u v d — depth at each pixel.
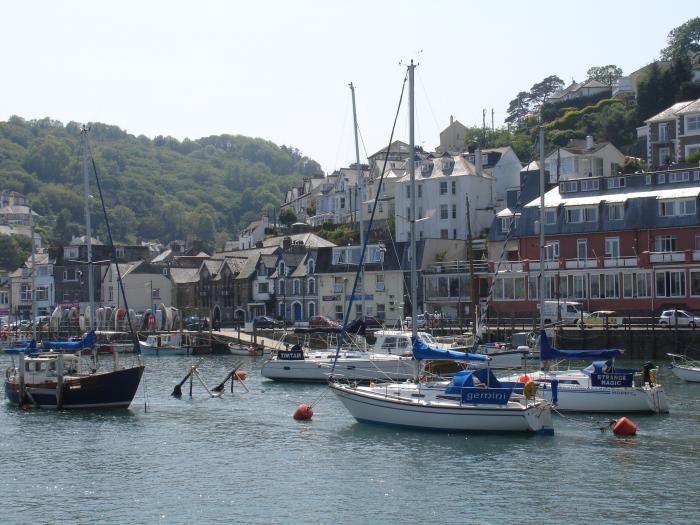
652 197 95.56
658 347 80.50
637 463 40.97
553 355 52.88
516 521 33.19
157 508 35.19
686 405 55.53
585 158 137.62
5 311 173.00
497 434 46.38
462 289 108.62
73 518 34.12
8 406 58.50
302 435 48.31
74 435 48.91
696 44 197.25
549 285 99.25
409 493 36.72
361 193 81.44
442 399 48.41
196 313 143.25
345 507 35.00
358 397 50.03
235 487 38.00
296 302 124.75
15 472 40.72
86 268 156.12
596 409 51.47
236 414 55.38
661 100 160.25
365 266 115.31
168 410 56.97
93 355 65.38
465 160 133.25
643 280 93.88
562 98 197.88
